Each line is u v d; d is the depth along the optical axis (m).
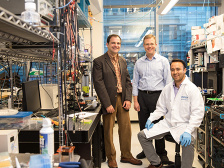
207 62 3.33
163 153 2.74
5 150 1.05
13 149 1.11
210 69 3.09
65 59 1.47
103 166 2.64
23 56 2.29
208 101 2.84
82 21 2.86
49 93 2.37
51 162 0.91
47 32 1.26
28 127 1.64
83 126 1.68
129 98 2.56
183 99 2.18
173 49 5.02
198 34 3.59
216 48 2.83
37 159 0.89
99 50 4.52
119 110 2.56
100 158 2.51
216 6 4.75
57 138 1.61
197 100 2.10
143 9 4.97
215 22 2.99
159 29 4.96
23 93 1.72
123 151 2.68
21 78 3.10
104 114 2.46
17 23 0.89
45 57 2.45
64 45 1.47
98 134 2.45
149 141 2.34
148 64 2.68
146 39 2.62
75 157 1.10
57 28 1.32
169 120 2.30
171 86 2.31
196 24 4.92
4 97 2.74
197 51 3.53
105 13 5.00
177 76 2.16
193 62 3.77
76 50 1.82
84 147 1.72
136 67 2.83
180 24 4.94
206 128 2.51
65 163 0.94
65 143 1.41
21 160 0.97
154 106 2.66
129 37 5.12
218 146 2.40
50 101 2.38
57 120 1.83
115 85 2.46
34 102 1.96
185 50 5.01
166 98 2.37
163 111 2.41
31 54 2.08
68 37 1.58
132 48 5.15
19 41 1.42
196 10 4.87
